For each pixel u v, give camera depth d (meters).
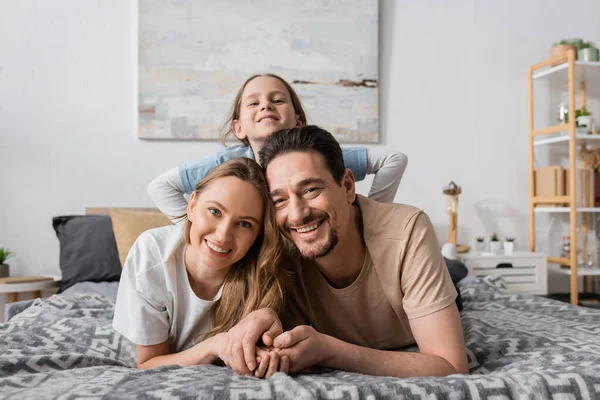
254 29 3.13
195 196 1.08
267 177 1.07
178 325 1.16
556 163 3.51
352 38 3.22
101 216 2.73
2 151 2.91
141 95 3.02
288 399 0.78
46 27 2.98
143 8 3.02
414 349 1.29
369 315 1.21
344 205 1.08
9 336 1.27
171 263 1.12
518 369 1.08
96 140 3.00
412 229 1.13
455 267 2.44
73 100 2.99
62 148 2.97
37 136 2.95
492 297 2.13
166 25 3.04
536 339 1.29
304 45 3.18
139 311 1.10
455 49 3.40
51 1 2.98
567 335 1.35
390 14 3.32
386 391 0.81
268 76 1.71
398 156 1.69
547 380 0.87
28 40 2.96
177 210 1.60
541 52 3.50
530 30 3.50
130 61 3.05
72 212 2.97
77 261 2.55
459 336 1.06
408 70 3.34
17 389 0.88
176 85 3.05
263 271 1.10
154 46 3.03
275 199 1.06
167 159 3.07
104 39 3.03
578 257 3.27
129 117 3.04
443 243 3.34
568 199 3.09
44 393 0.81
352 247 1.15
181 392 0.79
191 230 1.06
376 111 3.24
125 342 1.33
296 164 1.03
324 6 3.20
